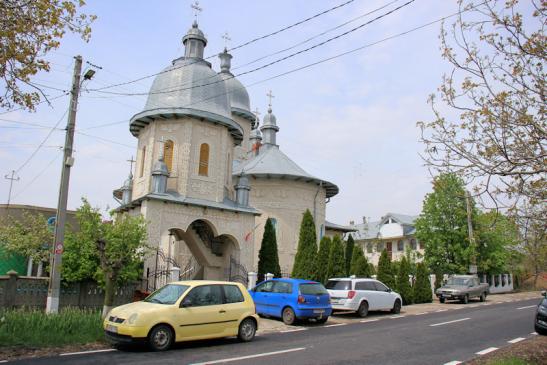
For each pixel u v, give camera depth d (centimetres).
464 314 2184
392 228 5969
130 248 1762
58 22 1089
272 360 1009
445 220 3878
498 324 1797
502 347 1266
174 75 2748
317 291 1770
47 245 2603
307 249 2698
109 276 1471
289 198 3272
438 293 3056
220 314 1216
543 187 861
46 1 1044
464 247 3812
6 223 2798
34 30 1066
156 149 2619
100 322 1232
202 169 2638
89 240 1767
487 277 4547
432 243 3872
